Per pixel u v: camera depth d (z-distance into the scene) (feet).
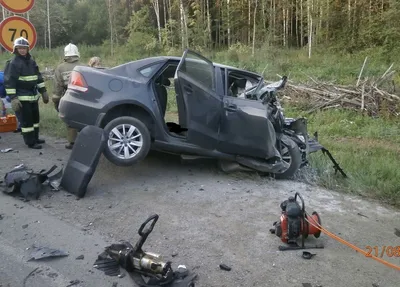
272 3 87.04
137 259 10.87
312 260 12.27
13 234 12.91
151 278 10.64
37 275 10.85
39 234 12.94
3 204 14.98
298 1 87.35
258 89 20.11
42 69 65.98
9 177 16.03
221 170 19.81
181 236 13.26
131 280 10.83
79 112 17.60
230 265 11.75
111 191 16.61
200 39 87.04
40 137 24.86
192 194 16.81
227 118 18.49
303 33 89.40
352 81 47.50
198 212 15.14
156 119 17.94
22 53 21.18
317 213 14.64
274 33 83.97
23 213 14.32
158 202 15.81
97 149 15.83
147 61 18.75
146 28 98.78
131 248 11.28
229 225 14.23
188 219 14.49
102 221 14.02
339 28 78.74
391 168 20.89
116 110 18.12
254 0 89.15
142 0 104.58
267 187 18.30
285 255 12.46
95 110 17.38
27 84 21.45
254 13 84.89
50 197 15.70
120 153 17.49
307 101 41.47
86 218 14.17
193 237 13.25
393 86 42.42
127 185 17.35
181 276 10.93
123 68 18.43
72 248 12.24
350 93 41.65
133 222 14.05
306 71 57.00
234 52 71.46
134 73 18.30
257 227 14.19
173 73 20.11
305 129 21.13
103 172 18.57
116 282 10.71
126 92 17.67
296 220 12.75
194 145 18.31
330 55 71.10
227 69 20.02
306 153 20.40
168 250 12.40
